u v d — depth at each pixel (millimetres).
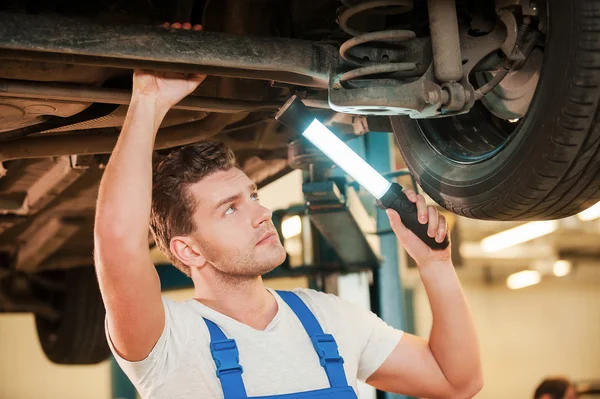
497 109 1995
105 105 2109
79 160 2684
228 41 1798
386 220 3623
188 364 1735
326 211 3145
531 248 12117
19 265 4250
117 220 1634
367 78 1893
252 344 1777
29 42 1684
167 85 1798
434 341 1990
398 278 3725
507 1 1772
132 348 1702
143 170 1691
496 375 12664
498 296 12914
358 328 1961
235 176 1881
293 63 1840
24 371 11250
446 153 2033
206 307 1819
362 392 3605
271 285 10117
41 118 2146
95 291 4496
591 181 1699
